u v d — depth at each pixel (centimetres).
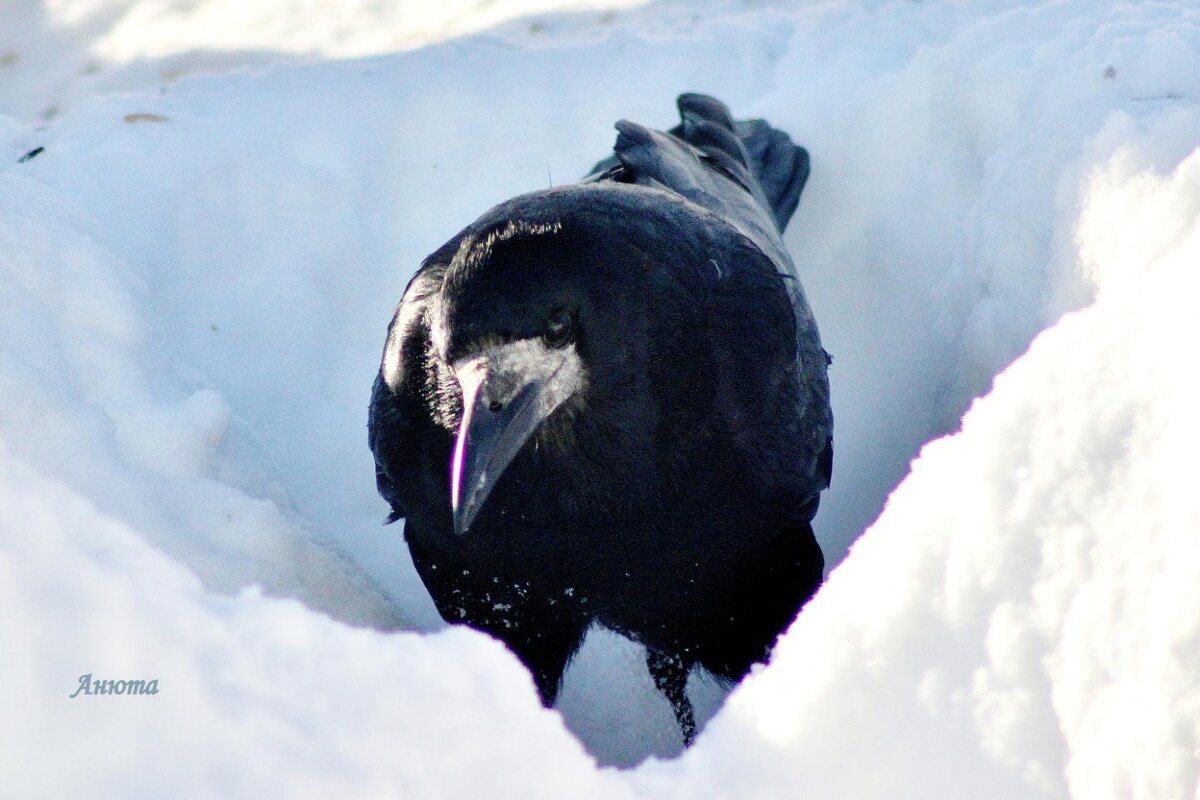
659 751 977
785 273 1023
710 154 1191
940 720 530
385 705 460
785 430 908
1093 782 497
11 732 389
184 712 418
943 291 1156
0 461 482
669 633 947
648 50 1488
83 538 458
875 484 1133
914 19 1462
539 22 1666
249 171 1327
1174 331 571
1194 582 501
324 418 1184
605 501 846
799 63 1448
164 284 1252
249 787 409
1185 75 1024
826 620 568
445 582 934
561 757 480
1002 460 570
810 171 1296
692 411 843
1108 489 544
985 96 1195
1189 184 891
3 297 862
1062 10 1231
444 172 1367
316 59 1589
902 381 1168
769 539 931
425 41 1666
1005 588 542
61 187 1297
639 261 816
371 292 1281
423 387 835
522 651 957
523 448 830
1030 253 1036
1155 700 491
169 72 1680
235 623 469
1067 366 589
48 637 405
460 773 455
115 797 393
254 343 1224
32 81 1677
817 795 526
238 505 859
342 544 1096
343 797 422
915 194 1232
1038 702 520
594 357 800
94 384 877
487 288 776
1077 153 1017
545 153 1385
